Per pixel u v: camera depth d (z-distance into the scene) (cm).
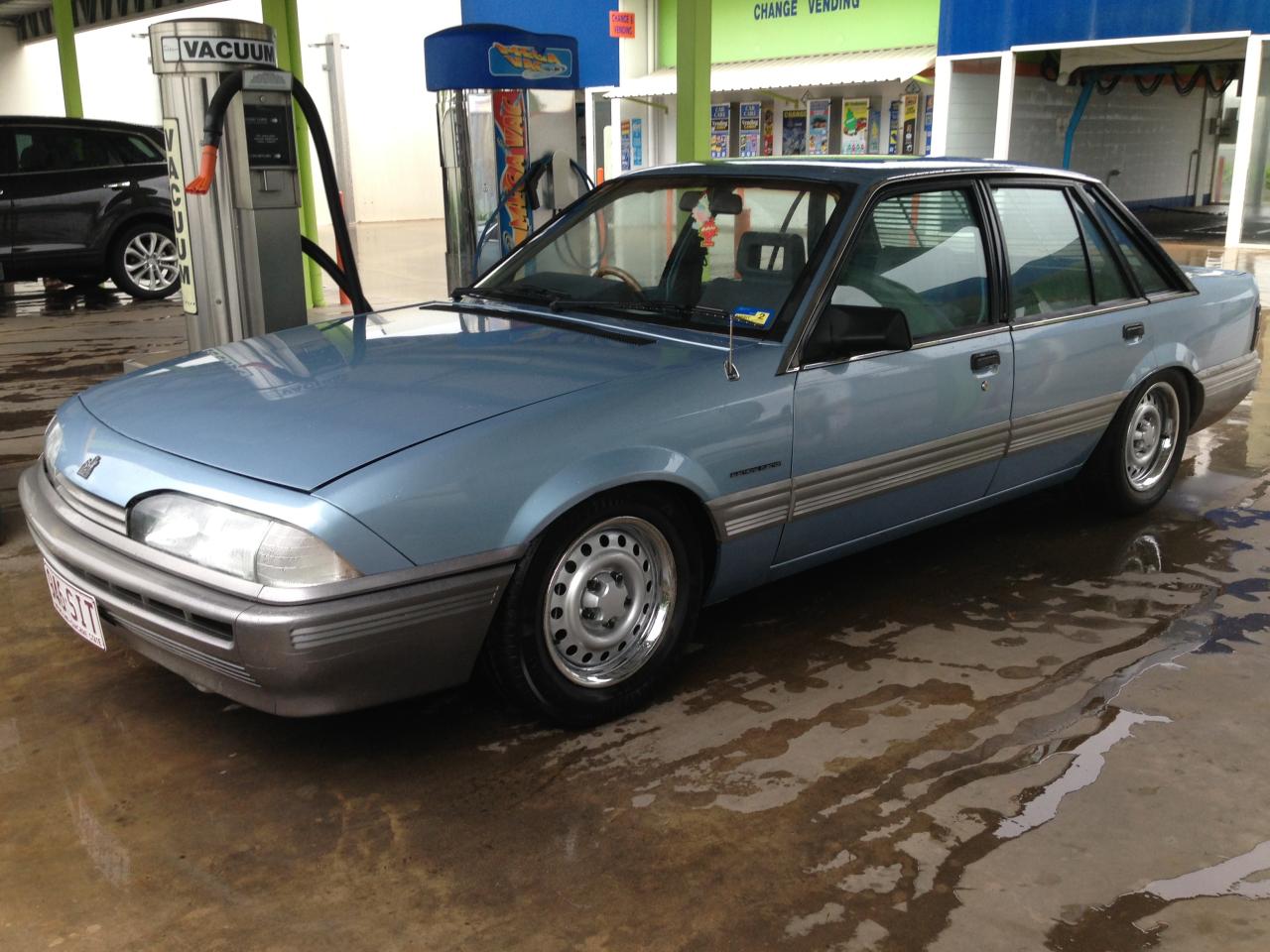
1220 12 1441
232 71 454
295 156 479
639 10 1900
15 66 2406
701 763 277
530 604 268
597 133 2016
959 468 368
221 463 252
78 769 274
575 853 242
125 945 213
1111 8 1481
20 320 1015
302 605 233
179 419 277
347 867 237
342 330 348
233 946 213
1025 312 385
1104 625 358
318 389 285
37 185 1072
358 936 216
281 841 246
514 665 271
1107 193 429
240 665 240
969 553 423
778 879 233
